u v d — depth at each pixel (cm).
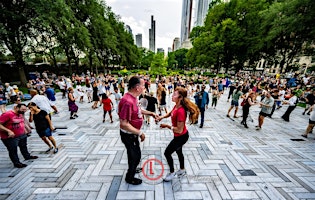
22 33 1445
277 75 2439
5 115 328
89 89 1110
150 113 326
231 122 738
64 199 272
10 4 1287
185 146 486
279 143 520
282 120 799
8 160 391
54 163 378
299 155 443
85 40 1925
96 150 445
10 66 1998
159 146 482
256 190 304
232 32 2766
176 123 290
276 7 2208
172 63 8806
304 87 1620
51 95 796
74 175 336
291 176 350
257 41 2670
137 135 279
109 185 308
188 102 281
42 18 1249
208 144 502
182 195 288
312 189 311
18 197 274
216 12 3075
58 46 1905
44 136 402
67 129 603
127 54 4362
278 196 291
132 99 255
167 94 1484
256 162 403
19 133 353
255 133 606
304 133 599
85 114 812
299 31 1972
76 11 2238
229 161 405
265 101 623
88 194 285
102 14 2856
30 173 339
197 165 384
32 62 3419
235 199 281
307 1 1681
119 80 1451
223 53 3136
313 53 2239
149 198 279
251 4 2747
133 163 282
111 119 679
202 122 654
